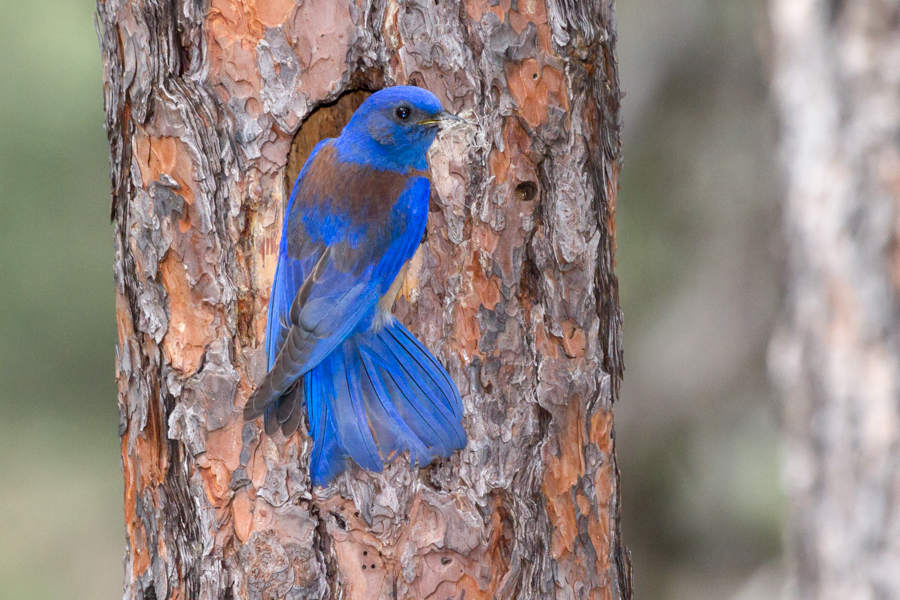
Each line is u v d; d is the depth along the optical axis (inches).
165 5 372.5
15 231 903.1
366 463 367.9
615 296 408.2
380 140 382.0
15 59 878.4
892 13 560.7
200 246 372.5
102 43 395.9
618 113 414.3
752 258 812.0
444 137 379.6
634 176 825.5
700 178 818.8
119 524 1072.8
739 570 818.2
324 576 369.7
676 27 820.0
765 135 802.2
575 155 389.1
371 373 378.3
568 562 386.9
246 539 369.7
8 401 984.9
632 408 837.2
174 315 375.2
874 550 564.7
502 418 382.6
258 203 378.6
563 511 386.9
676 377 826.8
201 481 371.2
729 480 817.5
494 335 382.0
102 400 996.6
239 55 373.1
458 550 374.9
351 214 382.0
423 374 377.1
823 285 581.6
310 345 366.6
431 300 385.4
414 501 373.7
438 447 372.8
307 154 430.6
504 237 381.4
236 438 371.6
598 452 394.3
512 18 379.2
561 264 386.3
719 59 813.2
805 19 585.9
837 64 573.0
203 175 370.6
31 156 889.5
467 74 378.9
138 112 375.9
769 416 816.3
